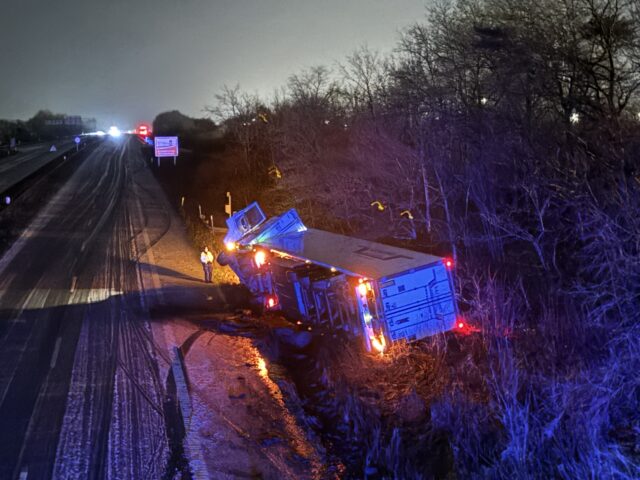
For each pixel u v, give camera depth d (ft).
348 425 41.70
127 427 39.65
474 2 101.45
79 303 72.59
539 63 77.87
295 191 132.67
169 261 98.37
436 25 105.91
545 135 76.64
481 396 42.75
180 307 71.26
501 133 80.69
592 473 30.89
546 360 46.01
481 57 93.40
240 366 51.67
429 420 40.75
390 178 100.99
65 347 56.18
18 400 44.14
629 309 50.37
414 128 95.25
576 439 34.60
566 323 50.98
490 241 74.33
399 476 34.88
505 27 83.46
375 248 59.82
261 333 61.05
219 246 107.24
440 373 46.68
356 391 45.65
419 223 96.94
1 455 36.11
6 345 56.75
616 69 76.33
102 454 36.11
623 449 33.47
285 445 38.11
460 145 90.74
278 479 34.12
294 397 45.98
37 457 35.83
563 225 69.41
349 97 143.02
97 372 49.78
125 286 81.56
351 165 117.19
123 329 61.98
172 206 164.45
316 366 52.37
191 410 42.32
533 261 69.87
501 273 67.56
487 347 49.55
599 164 67.92
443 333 51.85
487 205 77.77
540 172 73.41
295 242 69.05
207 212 150.51
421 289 51.21
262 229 78.07
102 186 203.82
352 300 53.52
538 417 38.01
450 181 88.53
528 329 52.34
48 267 92.94
